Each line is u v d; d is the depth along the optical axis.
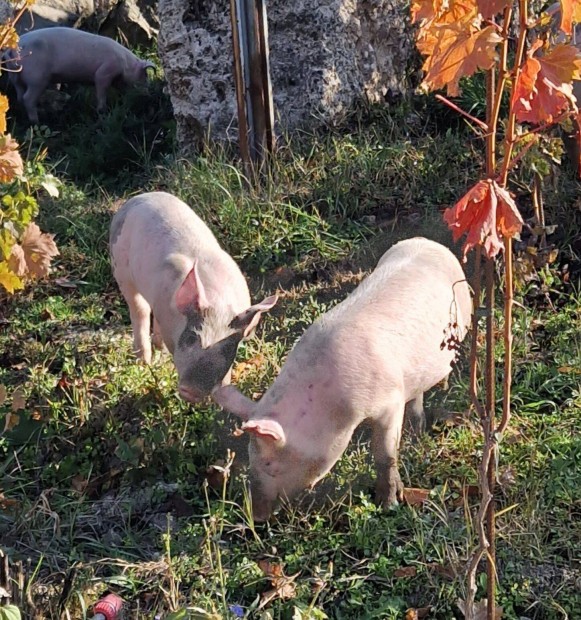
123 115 7.00
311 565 3.52
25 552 3.60
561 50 2.54
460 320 3.93
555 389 4.19
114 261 4.37
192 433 4.09
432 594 3.37
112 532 3.70
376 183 5.63
